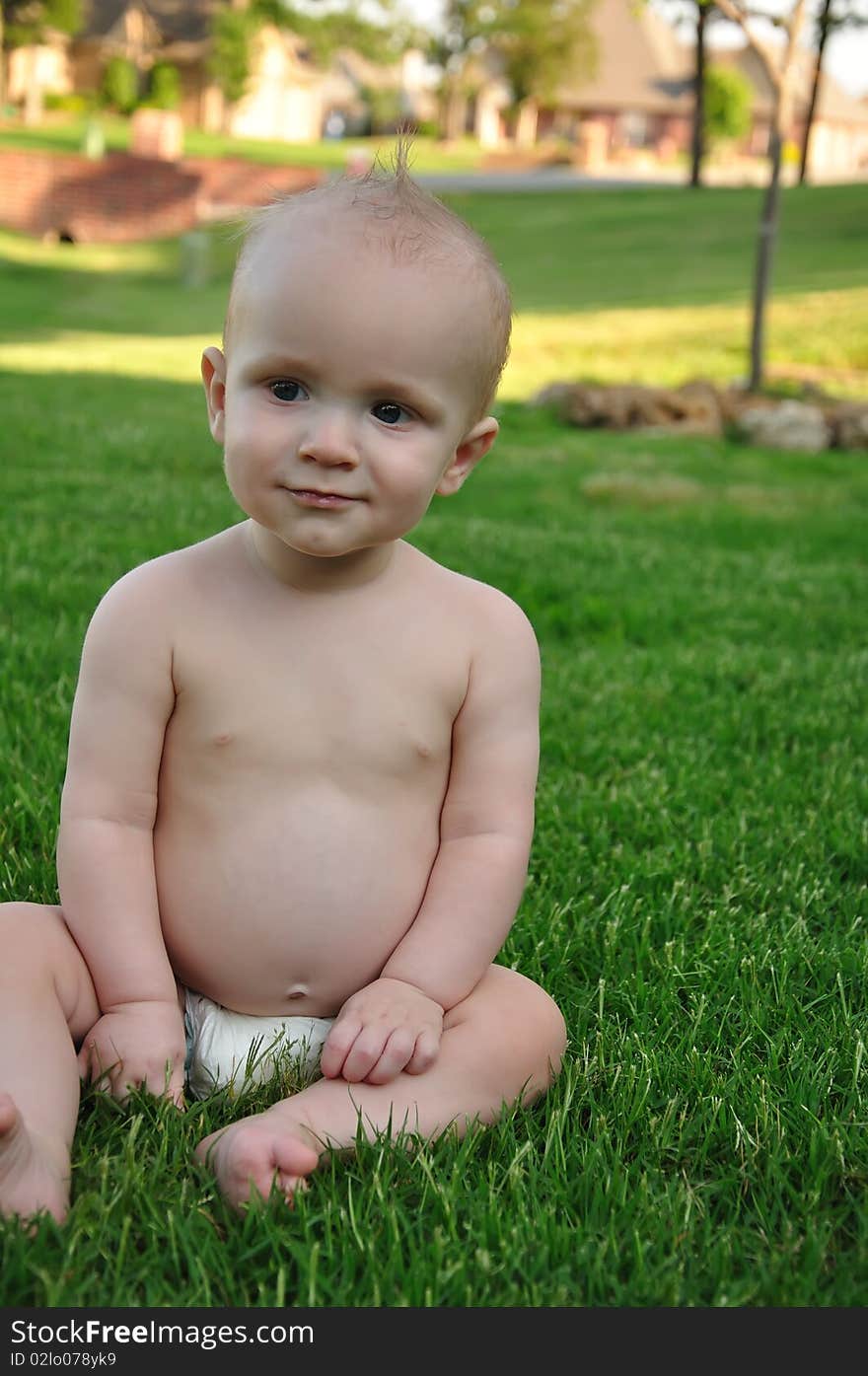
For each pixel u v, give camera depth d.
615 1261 1.73
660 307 19.62
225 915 1.99
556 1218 1.82
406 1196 1.83
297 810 1.98
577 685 4.70
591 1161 1.91
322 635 1.99
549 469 10.47
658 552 7.39
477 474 9.91
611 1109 2.10
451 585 2.08
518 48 64.81
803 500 9.94
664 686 4.77
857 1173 1.96
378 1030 1.93
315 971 2.03
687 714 4.48
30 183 32.59
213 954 2.01
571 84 67.12
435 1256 1.67
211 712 1.97
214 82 59.06
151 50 58.94
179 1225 1.69
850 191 30.97
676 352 16.81
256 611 1.99
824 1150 1.99
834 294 19.70
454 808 2.09
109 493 7.11
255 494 1.83
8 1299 1.58
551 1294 1.66
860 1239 1.80
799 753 4.10
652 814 3.49
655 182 47.97
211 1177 1.81
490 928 2.06
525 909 2.81
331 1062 1.93
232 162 37.53
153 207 33.28
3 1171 1.65
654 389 13.38
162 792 2.02
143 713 1.98
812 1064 2.24
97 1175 1.79
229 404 1.86
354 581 2.00
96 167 32.88
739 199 31.44
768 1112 2.08
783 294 20.06
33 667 4.10
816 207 28.92
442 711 2.04
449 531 7.20
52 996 1.90
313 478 1.79
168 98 57.81
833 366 16.38
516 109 67.25
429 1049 1.94
